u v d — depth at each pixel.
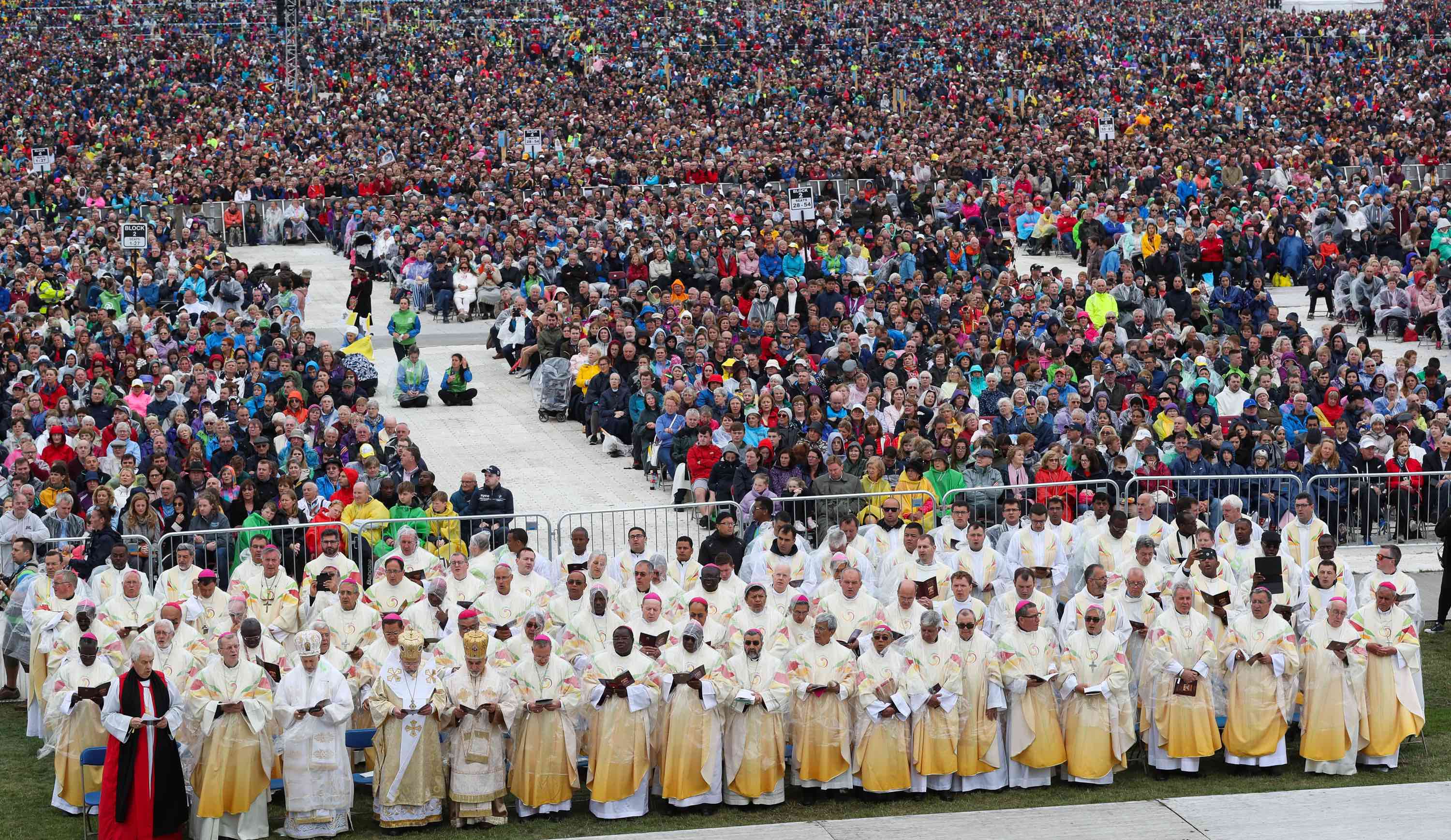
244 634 62.97
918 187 194.62
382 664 63.12
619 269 151.25
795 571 75.00
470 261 155.62
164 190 194.50
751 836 61.75
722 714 65.06
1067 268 174.12
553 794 64.06
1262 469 92.69
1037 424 99.81
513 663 64.00
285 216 195.00
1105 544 75.62
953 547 76.56
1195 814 63.34
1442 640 82.50
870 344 119.69
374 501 84.00
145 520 80.88
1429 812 63.19
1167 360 115.25
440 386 132.00
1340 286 146.88
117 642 67.81
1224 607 69.62
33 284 138.88
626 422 112.19
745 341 116.56
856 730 65.88
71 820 63.44
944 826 62.53
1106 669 66.38
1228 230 158.00
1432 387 111.38
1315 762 68.06
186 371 110.94
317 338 144.25
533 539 92.06
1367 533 93.44
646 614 65.19
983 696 66.19
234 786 61.38
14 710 76.62
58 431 94.00
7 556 80.38
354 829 63.53
